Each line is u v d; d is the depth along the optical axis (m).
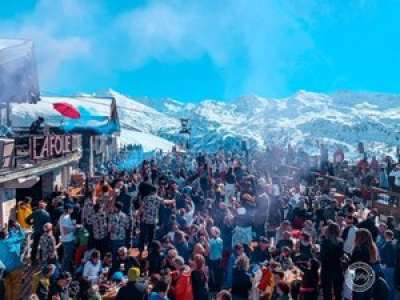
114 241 14.75
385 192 21.25
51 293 12.13
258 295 11.45
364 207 21.31
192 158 37.31
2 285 12.62
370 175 24.98
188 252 13.17
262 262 13.34
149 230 16.09
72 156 26.86
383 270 12.46
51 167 22.28
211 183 21.98
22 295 13.17
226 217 15.19
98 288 11.63
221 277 13.73
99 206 14.90
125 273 12.76
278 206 18.83
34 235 14.95
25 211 17.31
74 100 34.97
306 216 18.16
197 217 15.91
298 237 15.95
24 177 18.42
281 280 11.13
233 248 13.69
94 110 33.88
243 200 15.48
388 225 15.70
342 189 25.16
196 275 10.73
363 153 31.19
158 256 12.53
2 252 13.67
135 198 18.88
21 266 14.29
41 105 30.00
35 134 23.86
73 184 27.58
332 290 11.79
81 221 16.41
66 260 14.70
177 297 10.61
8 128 20.81
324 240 11.70
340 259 11.52
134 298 9.70
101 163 39.28
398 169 24.66
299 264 13.00
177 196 17.94
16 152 19.58
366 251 10.57
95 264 12.63
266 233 17.70
